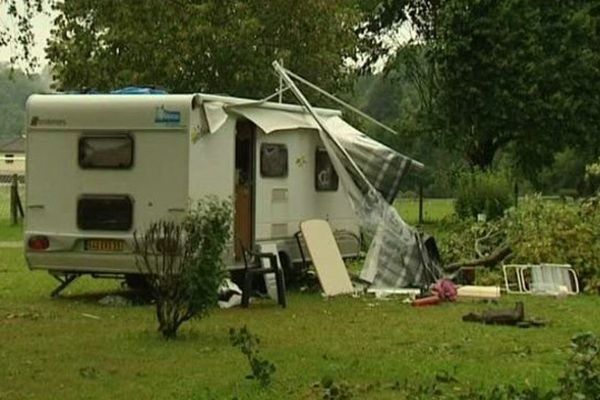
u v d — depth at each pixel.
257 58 49.06
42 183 25.91
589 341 14.26
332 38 51.56
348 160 29.19
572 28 58.84
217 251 20.41
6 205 71.81
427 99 65.12
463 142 62.56
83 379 16.67
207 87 49.28
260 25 49.03
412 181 61.28
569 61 59.09
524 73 59.25
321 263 28.23
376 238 29.11
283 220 28.84
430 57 60.91
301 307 25.55
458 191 51.91
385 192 30.00
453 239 34.50
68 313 24.22
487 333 21.61
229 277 24.84
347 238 32.56
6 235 49.91
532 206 32.38
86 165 25.56
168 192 24.91
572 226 31.11
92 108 25.45
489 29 59.09
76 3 47.94
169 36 48.53
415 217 63.12
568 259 30.64
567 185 78.56
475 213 50.34
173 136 24.88
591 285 29.62
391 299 27.27
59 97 25.84
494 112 60.22
